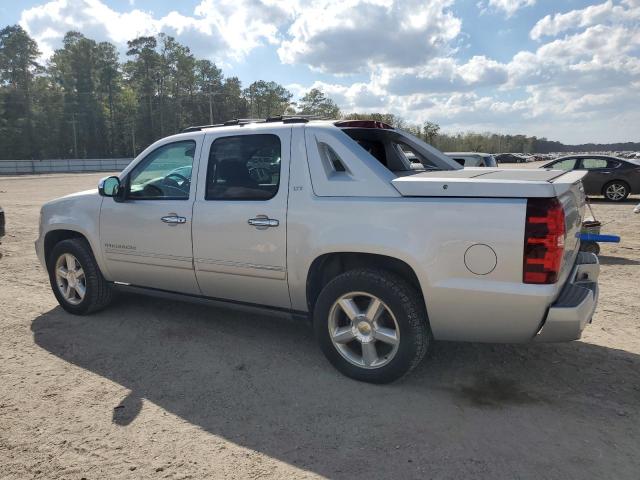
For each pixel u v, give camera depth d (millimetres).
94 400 3527
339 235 3596
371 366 3666
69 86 107750
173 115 115750
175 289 4719
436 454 2852
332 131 3818
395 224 3418
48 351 4391
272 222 3914
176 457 2869
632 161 17328
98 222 5004
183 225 4406
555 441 2957
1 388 3707
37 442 3020
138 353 4340
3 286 6566
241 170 4168
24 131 97312
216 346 4480
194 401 3508
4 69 100250
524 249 3066
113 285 5172
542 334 3219
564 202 3246
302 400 3498
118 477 2691
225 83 127625
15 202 19438
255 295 4203
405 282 3529
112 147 113438
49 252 5629
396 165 5082
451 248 3242
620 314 5203
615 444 2920
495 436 3021
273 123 4199
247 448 2949
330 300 3719
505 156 81125
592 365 3982
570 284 3424
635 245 9180
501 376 3822
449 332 3434
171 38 117375
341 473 2707
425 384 3707
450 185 3270
